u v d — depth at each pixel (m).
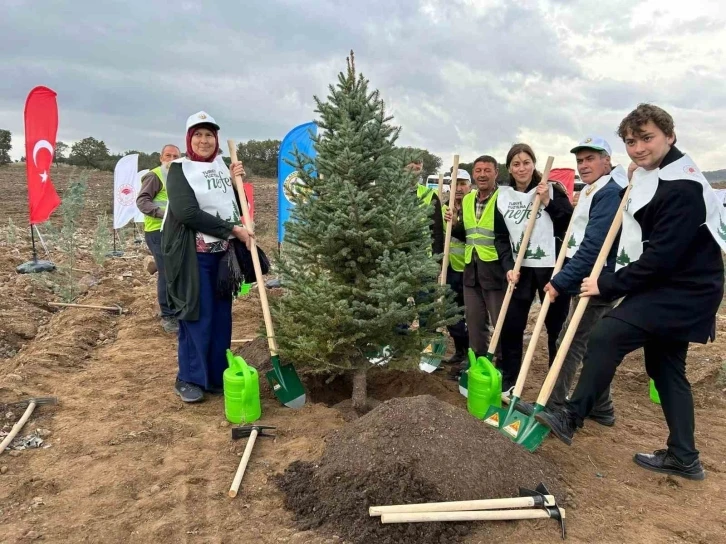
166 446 3.52
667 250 2.95
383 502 2.81
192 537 2.63
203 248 4.12
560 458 3.47
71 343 5.52
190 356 4.26
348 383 4.87
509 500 2.78
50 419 3.89
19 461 3.32
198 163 4.08
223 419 3.89
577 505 2.96
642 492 3.15
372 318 3.96
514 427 3.49
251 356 4.95
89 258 10.62
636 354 5.88
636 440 3.88
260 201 25.59
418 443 3.05
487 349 4.98
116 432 3.67
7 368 5.02
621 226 3.72
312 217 3.96
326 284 3.70
